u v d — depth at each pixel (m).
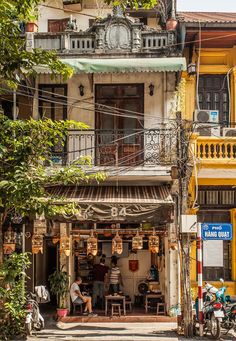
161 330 15.62
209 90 18.88
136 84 17.92
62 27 19.75
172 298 17.20
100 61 16.31
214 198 18.97
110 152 17.56
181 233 14.73
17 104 18.25
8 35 10.73
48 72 16.16
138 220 15.62
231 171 17.55
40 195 12.38
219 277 18.88
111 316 16.92
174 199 16.91
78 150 16.73
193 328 14.59
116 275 18.16
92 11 19.89
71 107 18.00
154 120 17.72
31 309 14.67
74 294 17.11
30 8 10.64
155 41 17.66
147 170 16.88
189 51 18.67
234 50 18.70
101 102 17.97
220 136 17.80
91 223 17.66
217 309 14.27
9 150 12.41
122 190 17.14
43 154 14.62
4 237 16.75
